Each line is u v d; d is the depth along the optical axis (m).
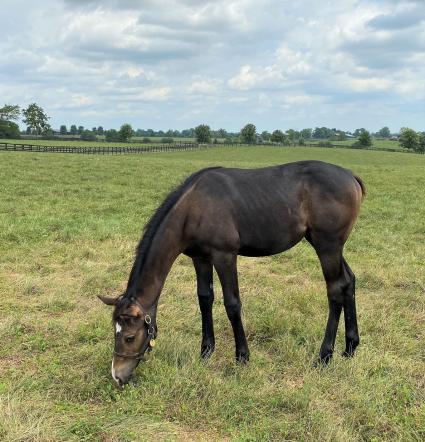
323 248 4.71
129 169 24.72
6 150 44.78
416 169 30.52
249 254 4.75
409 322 5.68
